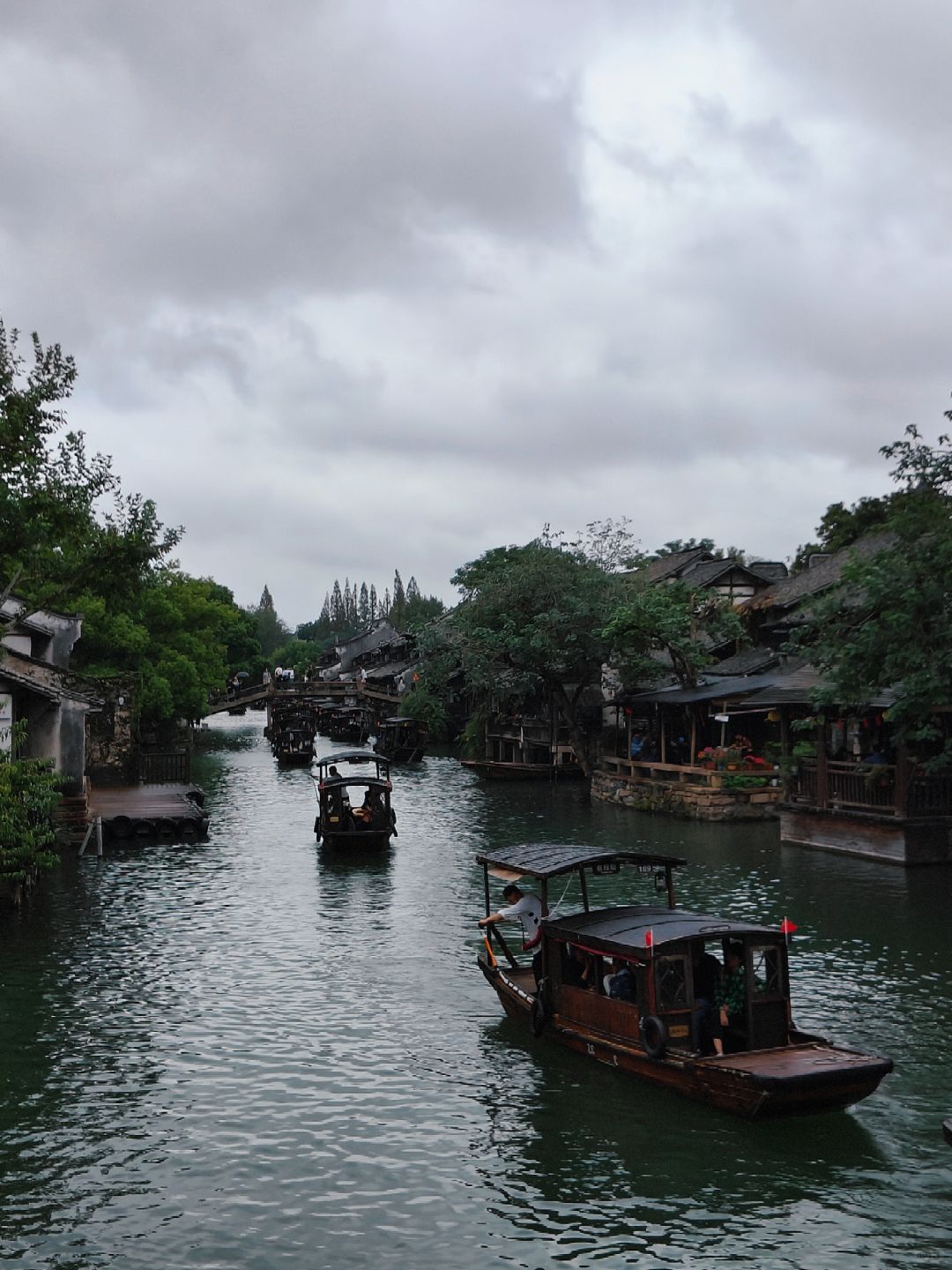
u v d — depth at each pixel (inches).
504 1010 690.2
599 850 700.0
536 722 2258.9
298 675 6250.0
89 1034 652.1
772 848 1247.5
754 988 545.0
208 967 789.9
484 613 1899.6
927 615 1016.9
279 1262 415.2
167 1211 452.1
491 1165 488.1
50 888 1059.3
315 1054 619.5
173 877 1118.4
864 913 912.3
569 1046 614.9
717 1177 474.6
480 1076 585.6
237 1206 456.1
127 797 1536.7
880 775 1131.3
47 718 1298.0
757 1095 495.2
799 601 1675.7
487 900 736.3
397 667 4077.3
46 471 1013.2
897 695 1058.1
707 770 1501.0
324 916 945.5
